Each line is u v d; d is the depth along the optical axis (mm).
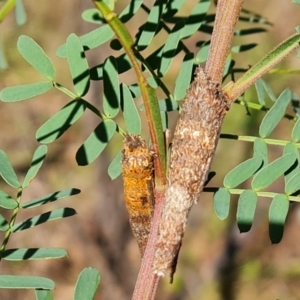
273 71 317
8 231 269
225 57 254
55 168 845
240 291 789
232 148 828
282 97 287
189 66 286
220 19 254
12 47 750
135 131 271
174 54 284
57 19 855
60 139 877
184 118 252
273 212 270
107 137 271
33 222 271
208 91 251
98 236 811
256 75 252
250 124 805
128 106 272
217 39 254
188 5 796
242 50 327
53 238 812
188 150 252
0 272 739
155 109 246
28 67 739
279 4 920
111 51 603
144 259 259
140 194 257
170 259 255
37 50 272
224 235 834
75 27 746
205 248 833
